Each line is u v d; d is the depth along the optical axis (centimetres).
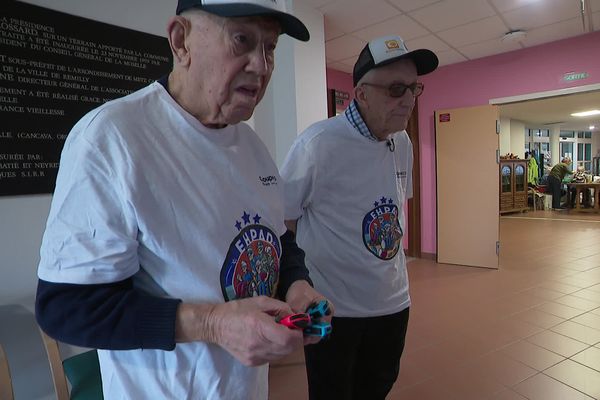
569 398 182
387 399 186
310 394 119
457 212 429
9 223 150
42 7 154
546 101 681
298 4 269
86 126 52
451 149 429
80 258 48
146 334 49
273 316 54
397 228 124
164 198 54
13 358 151
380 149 120
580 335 245
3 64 146
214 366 59
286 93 264
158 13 191
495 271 396
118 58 177
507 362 216
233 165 64
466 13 301
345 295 116
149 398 57
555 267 398
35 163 155
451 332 256
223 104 56
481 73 421
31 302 155
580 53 360
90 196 49
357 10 287
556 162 1138
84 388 129
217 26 52
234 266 61
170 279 56
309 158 114
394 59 104
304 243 121
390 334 122
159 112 58
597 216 756
